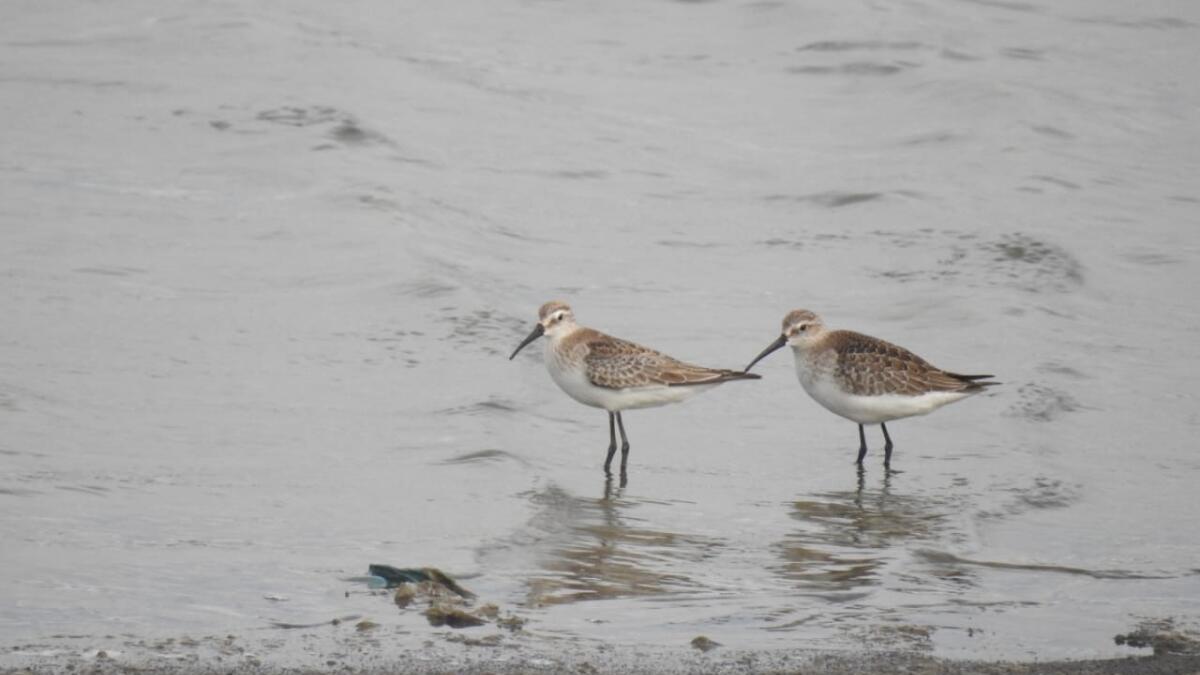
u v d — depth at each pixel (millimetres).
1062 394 16922
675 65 31328
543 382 16891
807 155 26531
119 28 30547
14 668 9352
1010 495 14109
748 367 15617
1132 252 22312
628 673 9617
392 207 22000
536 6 34344
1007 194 24656
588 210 23188
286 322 17859
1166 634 10516
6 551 11508
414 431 15094
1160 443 15664
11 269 18906
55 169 23016
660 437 15695
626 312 19172
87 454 13883
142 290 18594
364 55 29766
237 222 21234
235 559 11641
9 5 31953
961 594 11516
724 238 22281
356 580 11305
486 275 19906
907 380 14836
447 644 10039
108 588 10906
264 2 33062
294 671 9477
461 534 12508
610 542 12492
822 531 13000
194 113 25781
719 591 11422
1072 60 32750
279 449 14391
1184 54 33688
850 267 21250
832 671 9766
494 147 25719
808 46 32562
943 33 33750
